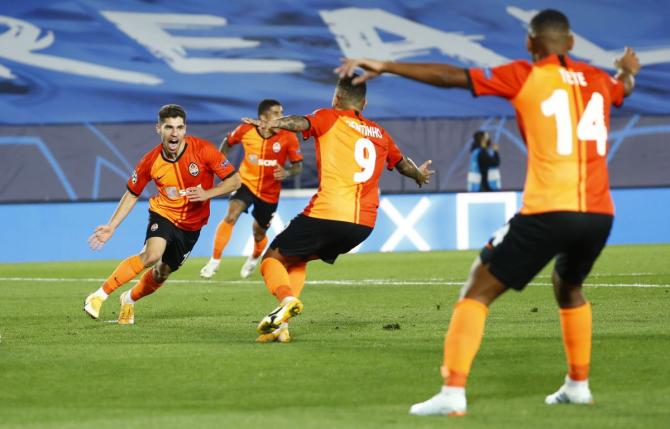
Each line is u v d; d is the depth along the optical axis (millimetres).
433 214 51062
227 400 13172
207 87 58250
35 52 57125
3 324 22312
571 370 12672
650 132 56469
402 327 20844
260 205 34938
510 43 61875
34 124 51594
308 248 18344
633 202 52875
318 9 60250
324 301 27016
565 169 12133
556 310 23438
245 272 35844
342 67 12133
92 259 48875
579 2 62438
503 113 58531
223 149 35188
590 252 12430
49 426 11523
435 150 54281
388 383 14273
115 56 57938
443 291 29500
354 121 18391
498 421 11555
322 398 13234
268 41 59281
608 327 19938
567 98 12289
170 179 21375
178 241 21766
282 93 58812
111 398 13375
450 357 12070
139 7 58875
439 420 11641
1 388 14141
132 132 52344
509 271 12172
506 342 17969
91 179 52125
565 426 11234
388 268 39250
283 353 17125
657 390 13367
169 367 15789
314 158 51031
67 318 23547
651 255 43344
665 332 19047
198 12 59156
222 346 18141
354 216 18266
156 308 25703
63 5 58062
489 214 51438
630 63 13508
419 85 58562
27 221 48438
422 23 61500
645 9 62344
